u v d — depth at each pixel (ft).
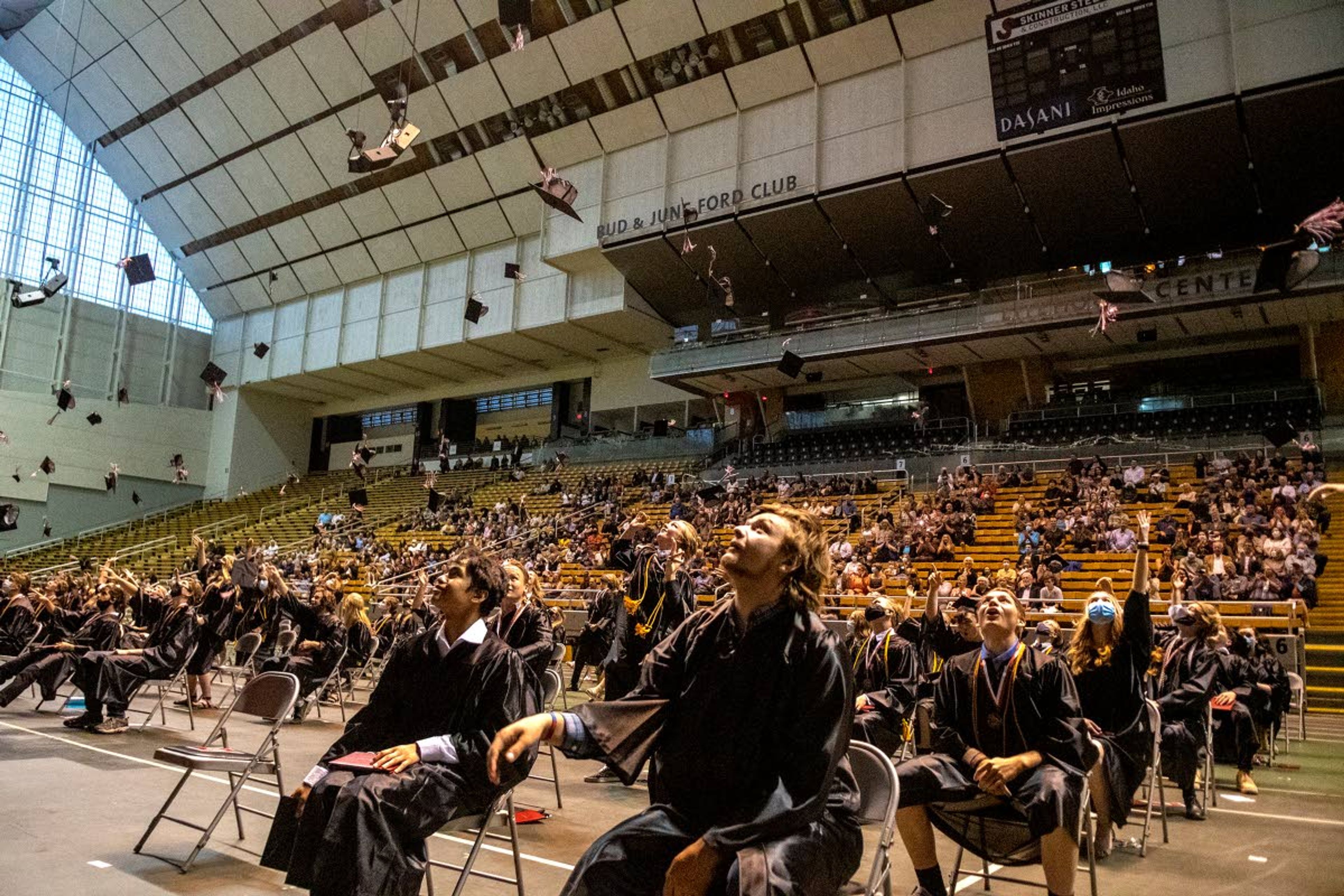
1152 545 52.95
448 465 120.57
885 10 72.84
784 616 7.54
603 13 83.15
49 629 38.96
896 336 81.35
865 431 93.97
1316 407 71.72
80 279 124.06
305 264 122.21
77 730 27.25
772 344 88.53
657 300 98.27
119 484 125.49
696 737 7.48
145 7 105.09
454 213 106.01
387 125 101.96
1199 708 20.77
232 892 12.91
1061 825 10.93
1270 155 64.85
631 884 7.32
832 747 7.14
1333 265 63.05
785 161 79.77
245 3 98.84
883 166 74.43
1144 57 63.46
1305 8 59.16
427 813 10.40
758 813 7.00
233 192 118.93
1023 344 79.66
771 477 82.79
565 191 39.78
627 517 74.54
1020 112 67.92
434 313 111.34
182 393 133.90
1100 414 82.07
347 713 35.35
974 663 12.77
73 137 124.57
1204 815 20.34
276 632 34.78
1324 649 42.80
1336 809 21.42
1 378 116.06
